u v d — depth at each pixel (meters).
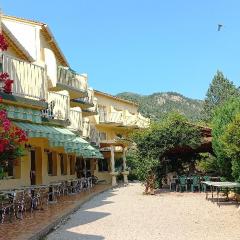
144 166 28.20
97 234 12.67
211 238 11.67
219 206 19.84
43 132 19.34
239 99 22.58
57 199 23.94
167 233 12.61
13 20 26.56
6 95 16.91
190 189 31.36
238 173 19.41
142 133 29.11
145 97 194.38
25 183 22.75
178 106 189.75
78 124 30.36
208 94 79.62
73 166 37.78
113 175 40.91
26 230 13.00
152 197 25.89
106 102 53.25
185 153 34.16
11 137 10.78
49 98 23.62
